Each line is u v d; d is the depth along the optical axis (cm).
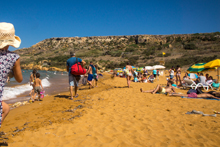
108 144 247
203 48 6756
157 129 306
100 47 12825
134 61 6091
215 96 605
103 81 1466
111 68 5831
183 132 290
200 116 380
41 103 567
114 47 11800
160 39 11312
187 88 976
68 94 755
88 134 285
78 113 412
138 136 276
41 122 343
